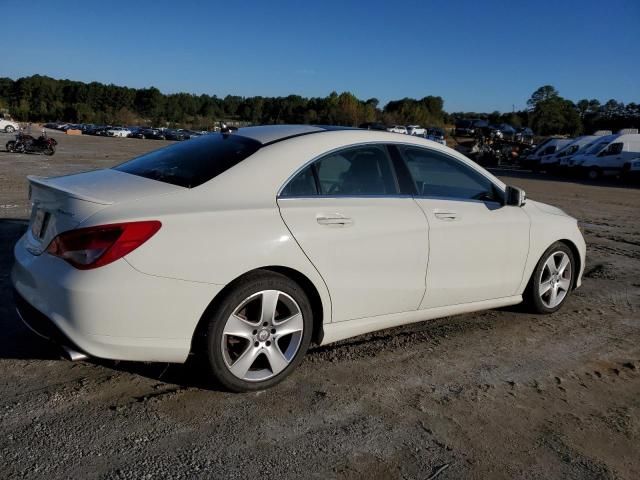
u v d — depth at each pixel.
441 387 3.50
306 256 3.24
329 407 3.16
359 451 2.77
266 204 3.20
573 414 3.29
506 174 29.53
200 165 3.36
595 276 6.57
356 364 3.75
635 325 4.89
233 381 3.13
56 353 3.58
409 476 2.61
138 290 2.79
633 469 2.80
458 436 2.97
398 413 3.15
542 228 4.62
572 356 4.13
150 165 3.59
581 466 2.79
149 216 2.86
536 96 119.25
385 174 3.77
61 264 2.86
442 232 3.87
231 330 3.06
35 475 2.43
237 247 3.00
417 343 4.19
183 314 2.91
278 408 3.11
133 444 2.69
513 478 2.66
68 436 2.71
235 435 2.82
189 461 2.60
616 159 27.34
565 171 29.62
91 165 19.23
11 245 6.17
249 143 3.52
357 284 3.49
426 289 3.86
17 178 13.62
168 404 3.06
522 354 4.10
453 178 4.17
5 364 3.40
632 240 9.30
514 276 4.49
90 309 2.74
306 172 3.41
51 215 3.08
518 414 3.24
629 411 3.37
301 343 3.32
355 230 3.44
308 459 2.68
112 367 3.45
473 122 73.38
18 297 3.14
